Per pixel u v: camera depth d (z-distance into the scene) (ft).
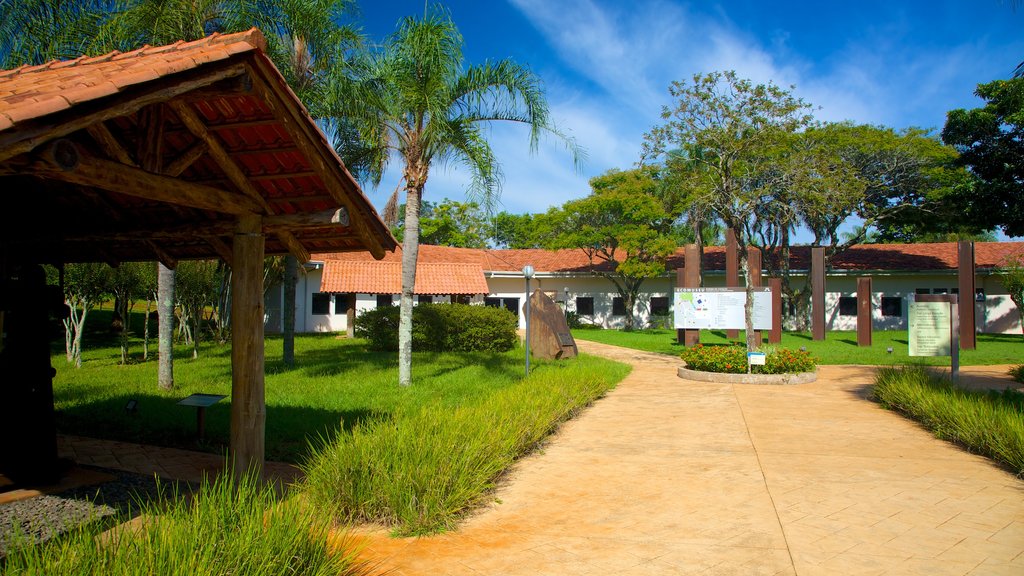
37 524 14.89
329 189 16.42
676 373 47.57
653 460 21.77
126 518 15.40
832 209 65.51
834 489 18.13
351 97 38.37
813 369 43.75
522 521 15.88
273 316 93.40
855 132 88.84
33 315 18.24
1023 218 65.16
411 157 39.37
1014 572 12.46
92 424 26.91
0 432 18.01
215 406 31.30
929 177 87.10
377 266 89.25
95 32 34.71
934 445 23.61
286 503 14.07
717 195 53.26
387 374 43.11
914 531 14.75
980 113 65.67
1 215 19.51
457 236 135.64
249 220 16.81
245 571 10.21
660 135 52.75
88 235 18.53
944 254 101.91
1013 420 21.59
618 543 14.28
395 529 15.12
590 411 31.30
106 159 12.11
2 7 32.94
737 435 25.58
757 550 13.71
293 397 33.04
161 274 37.04
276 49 37.76
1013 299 84.12
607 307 109.19
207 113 14.89
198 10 35.88
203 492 12.60
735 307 60.49
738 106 51.03
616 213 99.66
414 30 36.86
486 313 65.41
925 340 36.91
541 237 122.21
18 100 9.85
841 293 101.04
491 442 19.58
